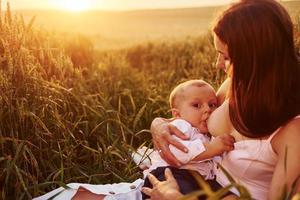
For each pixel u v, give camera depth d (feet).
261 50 6.63
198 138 7.77
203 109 7.91
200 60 17.34
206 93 7.99
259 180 6.99
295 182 6.08
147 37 33.83
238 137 7.21
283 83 6.63
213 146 7.30
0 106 9.79
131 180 10.21
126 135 12.59
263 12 6.66
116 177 10.49
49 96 10.79
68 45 21.20
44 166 9.86
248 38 6.66
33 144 9.87
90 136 11.62
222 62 7.41
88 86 15.78
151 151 10.55
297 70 6.73
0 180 9.41
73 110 11.85
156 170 7.74
